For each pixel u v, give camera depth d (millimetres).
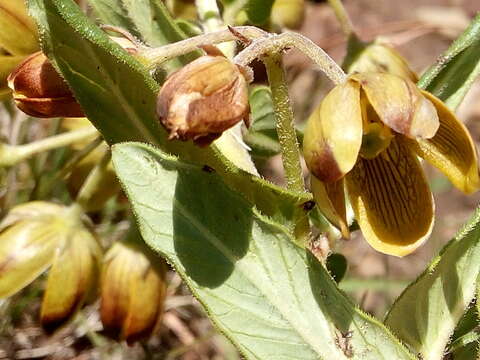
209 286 164
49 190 271
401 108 145
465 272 177
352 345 171
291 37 159
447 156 153
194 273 163
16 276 227
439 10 440
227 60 150
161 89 145
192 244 163
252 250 166
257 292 167
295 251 166
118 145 159
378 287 284
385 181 157
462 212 363
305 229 174
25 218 233
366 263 331
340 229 148
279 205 170
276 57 163
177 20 222
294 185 170
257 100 220
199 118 143
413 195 156
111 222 288
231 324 165
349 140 143
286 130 167
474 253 176
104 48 155
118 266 228
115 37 175
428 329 180
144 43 197
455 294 178
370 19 441
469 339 186
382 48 240
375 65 237
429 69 198
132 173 160
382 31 347
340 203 149
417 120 145
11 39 207
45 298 229
